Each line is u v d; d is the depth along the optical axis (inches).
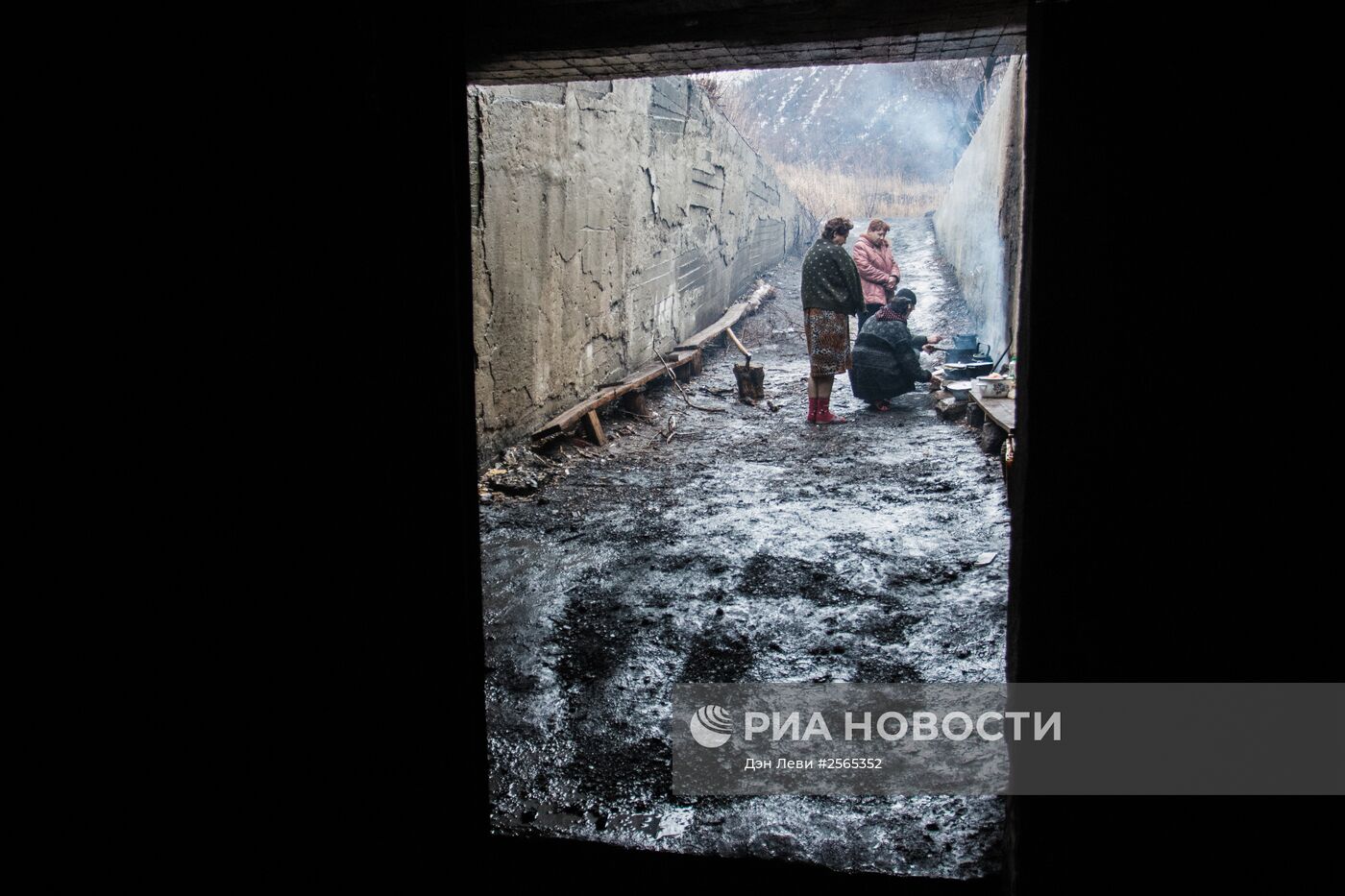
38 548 49.8
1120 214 63.0
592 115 306.5
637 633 152.3
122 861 54.6
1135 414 65.0
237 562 60.7
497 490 233.0
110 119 52.1
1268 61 59.4
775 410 335.9
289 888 65.4
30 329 49.1
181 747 57.9
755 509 218.1
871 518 208.2
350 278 66.9
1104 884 71.7
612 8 99.7
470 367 79.1
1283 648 65.1
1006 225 342.0
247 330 60.2
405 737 76.1
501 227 241.4
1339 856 66.3
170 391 56.1
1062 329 65.1
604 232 326.6
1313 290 60.7
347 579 69.1
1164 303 63.3
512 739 121.3
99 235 51.9
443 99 73.0
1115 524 66.7
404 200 71.1
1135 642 67.9
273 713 63.9
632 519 212.8
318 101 63.4
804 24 100.7
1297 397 62.0
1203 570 65.7
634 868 98.6
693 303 474.3
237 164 58.7
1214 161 61.1
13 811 49.0
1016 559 72.3
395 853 75.5
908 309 327.3
